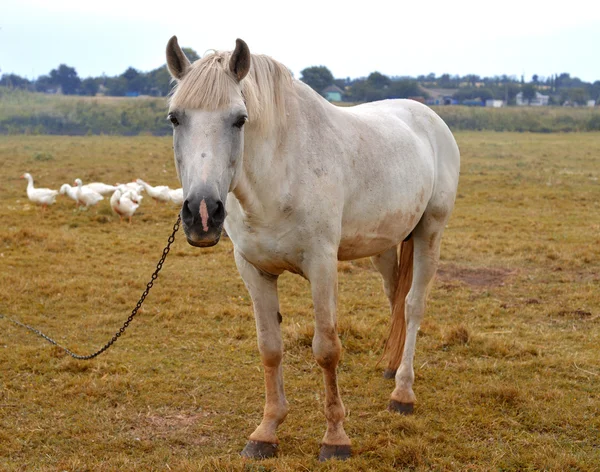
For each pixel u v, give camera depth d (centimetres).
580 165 2144
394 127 411
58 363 482
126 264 812
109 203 1233
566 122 5025
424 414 407
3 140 3450
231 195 332
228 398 432
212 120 280
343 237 359
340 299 677
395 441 364
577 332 570
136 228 1052
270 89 316
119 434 380
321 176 329
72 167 1934
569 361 489
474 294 696
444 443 367
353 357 509
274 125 316
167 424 396
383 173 373
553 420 394
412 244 450
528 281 745
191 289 701
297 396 436
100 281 718
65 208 1191
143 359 500
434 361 500
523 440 369
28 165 1980
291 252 332
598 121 4831
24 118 4775
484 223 1100
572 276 762
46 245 872
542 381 456
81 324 583
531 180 1702
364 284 748
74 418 400
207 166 273
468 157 2441
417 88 6606
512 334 565
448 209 452
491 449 360
